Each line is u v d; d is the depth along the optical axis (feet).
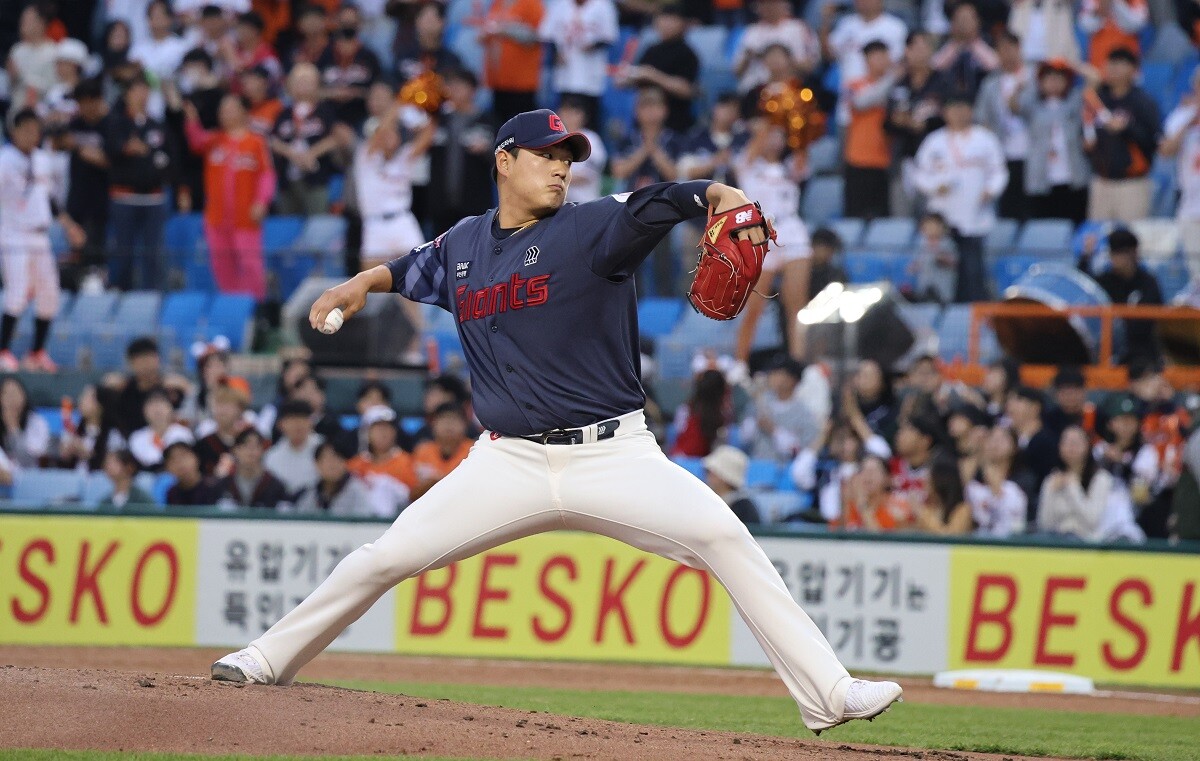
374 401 137.59
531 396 59.98
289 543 127.24
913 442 127.13
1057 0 174.29
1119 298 136.15
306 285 143.95
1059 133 165.27
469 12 207.92
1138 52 178.81
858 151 166.81
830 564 122.93
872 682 58.29
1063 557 120.47
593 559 125.70
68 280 148.46
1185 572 118.52
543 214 61.11
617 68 184.55
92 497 140.46
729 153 162.81
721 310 56.18
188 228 176.14
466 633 126.72
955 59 169.27
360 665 120.26
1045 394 133.90
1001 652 120.67
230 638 127.44
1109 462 128.88
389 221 161.17
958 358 134.82
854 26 179.52
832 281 134.82
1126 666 118.93
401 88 172.04
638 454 60.08
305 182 174.50
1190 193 159.22
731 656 123.13
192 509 128.77
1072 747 79.30
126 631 128.47
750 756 59.00
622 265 58.65
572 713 91.20
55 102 179.22
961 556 121.60
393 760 55.77
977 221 158.30
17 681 61.77
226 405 135.33
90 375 147.23
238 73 182.29
